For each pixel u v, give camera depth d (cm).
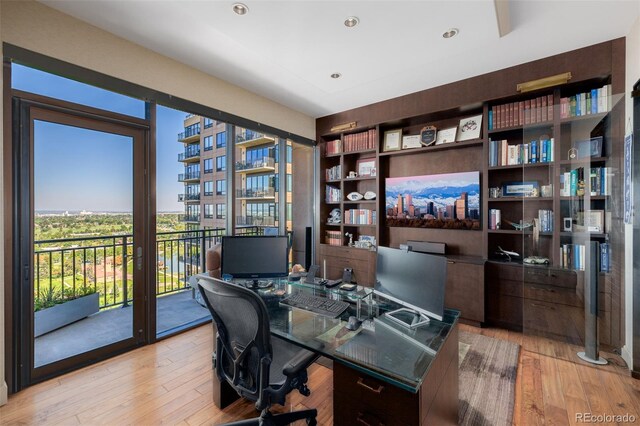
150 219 268
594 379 207
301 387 137
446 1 186
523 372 217
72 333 250
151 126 269
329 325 154
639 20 210
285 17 202
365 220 419
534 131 278
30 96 201
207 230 407
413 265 157
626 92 230
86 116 230
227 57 272
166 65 270
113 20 218
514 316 286
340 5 189
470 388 197
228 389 181
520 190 300
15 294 195
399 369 109
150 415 172
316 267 236
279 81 323
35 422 165
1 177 179
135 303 257
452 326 146
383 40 232
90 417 170
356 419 115
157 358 239
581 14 210
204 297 146
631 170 210
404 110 363
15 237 196
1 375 180
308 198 478
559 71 263
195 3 188
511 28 226
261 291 211
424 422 105
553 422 165
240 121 342
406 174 392
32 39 195
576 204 252
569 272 253
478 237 340
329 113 440
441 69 291
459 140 339
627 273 221
